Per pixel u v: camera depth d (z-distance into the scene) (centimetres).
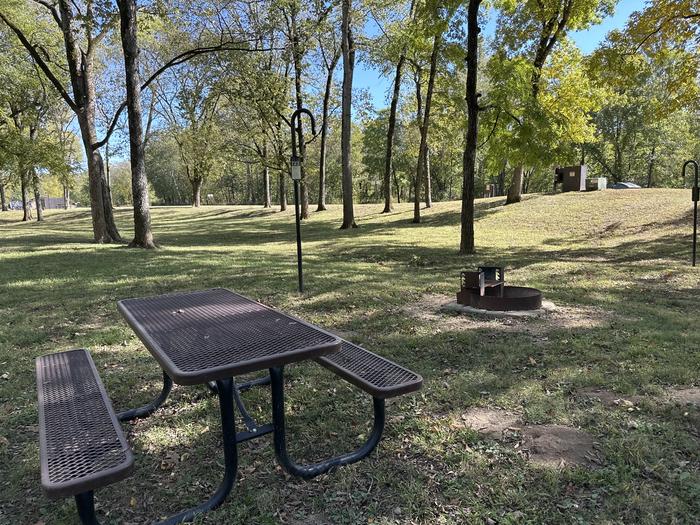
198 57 1839
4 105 2161
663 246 1202
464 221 1199
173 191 7094
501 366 395
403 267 977
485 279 614
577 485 234
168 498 238
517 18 1725
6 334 512
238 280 800
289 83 2236
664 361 395
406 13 1861
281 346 240
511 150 1205
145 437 297
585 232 1536
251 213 3266
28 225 3219
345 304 626
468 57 1127
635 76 1363
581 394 338
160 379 388
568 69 1839
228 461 229
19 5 1756
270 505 228
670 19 1223
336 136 4556
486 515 215
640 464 248
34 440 298
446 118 2047
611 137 4241
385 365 286
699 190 925
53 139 3123
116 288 747
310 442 286
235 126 2533
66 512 229
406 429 296
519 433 287
